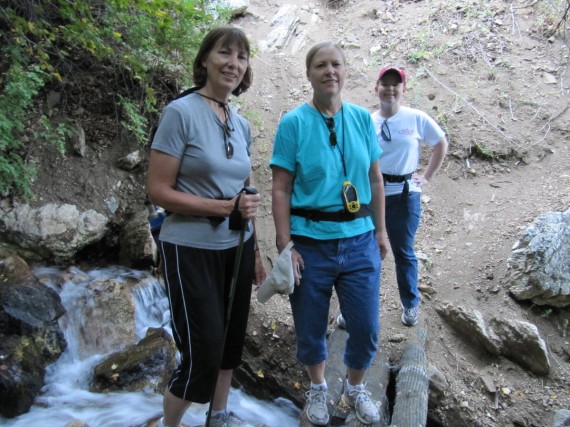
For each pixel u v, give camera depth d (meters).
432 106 5.86
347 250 2.55
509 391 3.69
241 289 2.51
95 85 5.25
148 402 3.56
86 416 3.41
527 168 5.30
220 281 2.36
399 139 3.38
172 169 2.18
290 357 3.97
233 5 7.39
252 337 4.08
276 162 2.53
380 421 2.98
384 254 2.80
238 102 5.88
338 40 7.05
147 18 4.82
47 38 4.45
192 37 5.08
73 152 4.91
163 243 2.30
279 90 6.27
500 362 3.89
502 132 5.55
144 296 4.37
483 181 5.26
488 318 4.03
